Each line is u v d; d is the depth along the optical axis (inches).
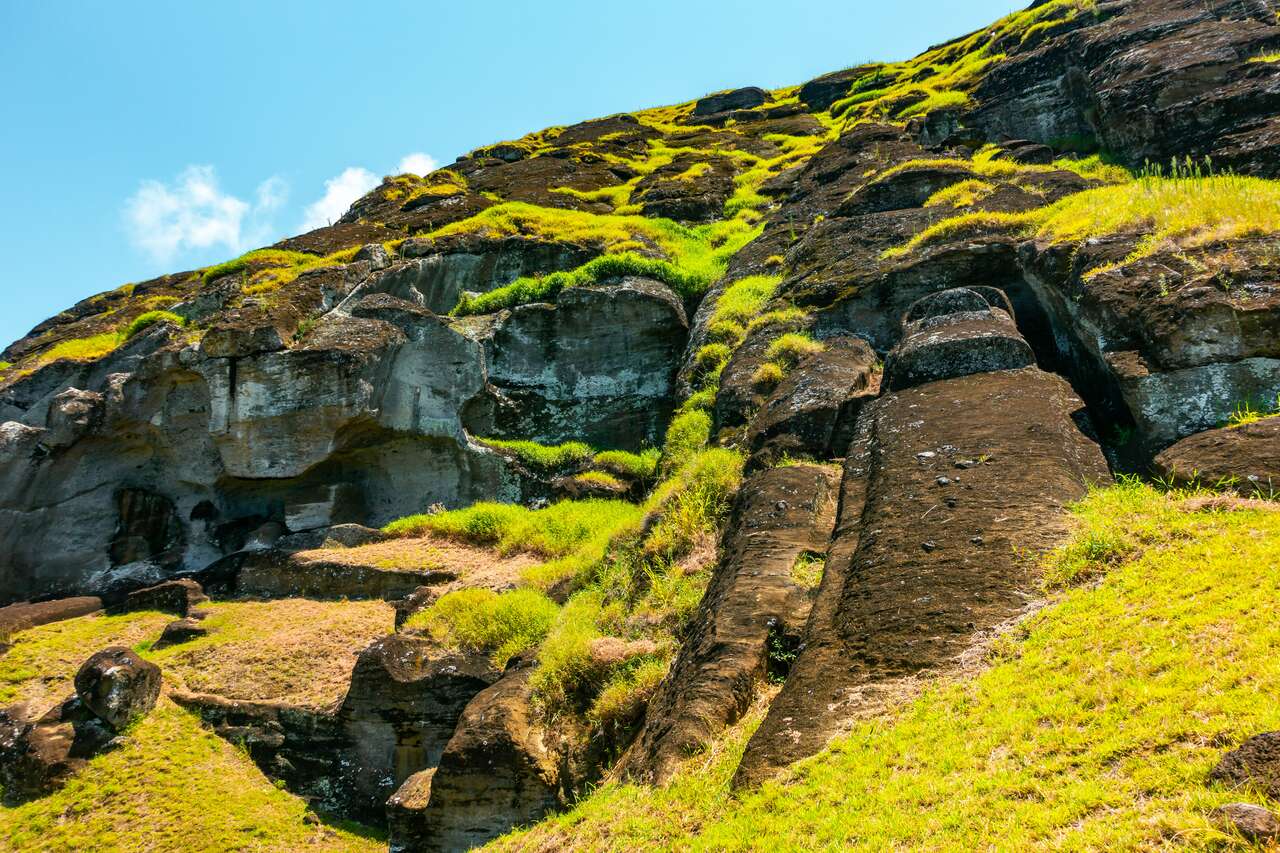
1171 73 702.5
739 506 444.8
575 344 931.3
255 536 825.5
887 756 228.1
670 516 518.6
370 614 658.2
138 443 893.8
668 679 362.6
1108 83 775.7
